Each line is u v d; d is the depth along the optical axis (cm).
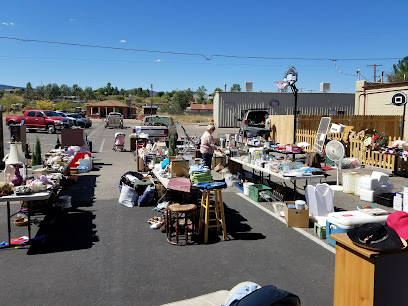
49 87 11738
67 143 1303
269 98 3731
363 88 2178
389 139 1298
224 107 3706
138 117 6147
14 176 574
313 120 1745
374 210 561
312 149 1445
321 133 1394
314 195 646
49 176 663
